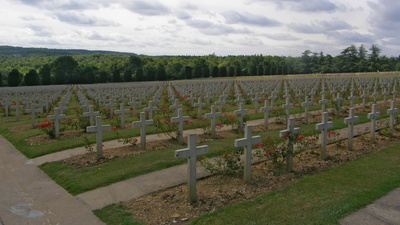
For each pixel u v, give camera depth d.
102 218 5.70
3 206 6.42
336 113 16.41
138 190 6.93
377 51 97.88
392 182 6.64
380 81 33.47
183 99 21.97
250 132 6.82
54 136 12.48
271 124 14.20
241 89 31.25
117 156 9.46
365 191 6.21
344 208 5.49
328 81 37.31
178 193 6.64
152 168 8.21
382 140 10.51
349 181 6.80
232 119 12.84
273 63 103.00
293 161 8.45
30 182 7.84
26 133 13.55
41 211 6.16
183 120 10.84
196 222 5.26
